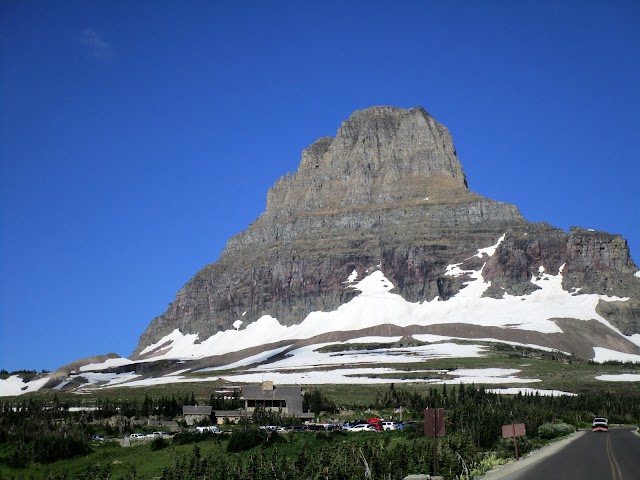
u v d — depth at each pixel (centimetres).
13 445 15500
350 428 17075
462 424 13300
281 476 10062
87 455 14925
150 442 15838
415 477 7800
